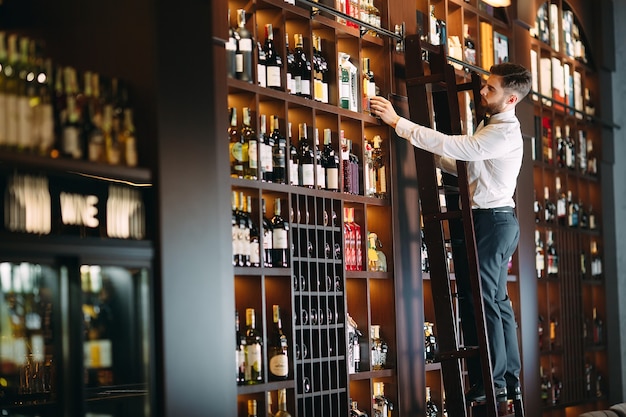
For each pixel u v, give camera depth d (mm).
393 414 5848
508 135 5250
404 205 6027
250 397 4871
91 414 3932
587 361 9070
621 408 6668
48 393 4023
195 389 3982
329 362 5332
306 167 5281
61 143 3693
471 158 5172
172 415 3861
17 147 3486
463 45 6824
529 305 7414
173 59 3996
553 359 8406
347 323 5477
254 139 4902
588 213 9148
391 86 5965
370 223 5988
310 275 5309
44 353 4023
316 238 5312
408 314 5992
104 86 3910
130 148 3875
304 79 5316
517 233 5516
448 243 6727
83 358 3646
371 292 5961
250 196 4926
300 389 5168
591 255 9219
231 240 4508
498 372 5426
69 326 3637
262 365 4852
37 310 3994
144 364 3846
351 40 5820
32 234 3402
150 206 3891
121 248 3727
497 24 7379
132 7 3957
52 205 4066
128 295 3912
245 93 4930
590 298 9180
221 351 4137
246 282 4922
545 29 8438
